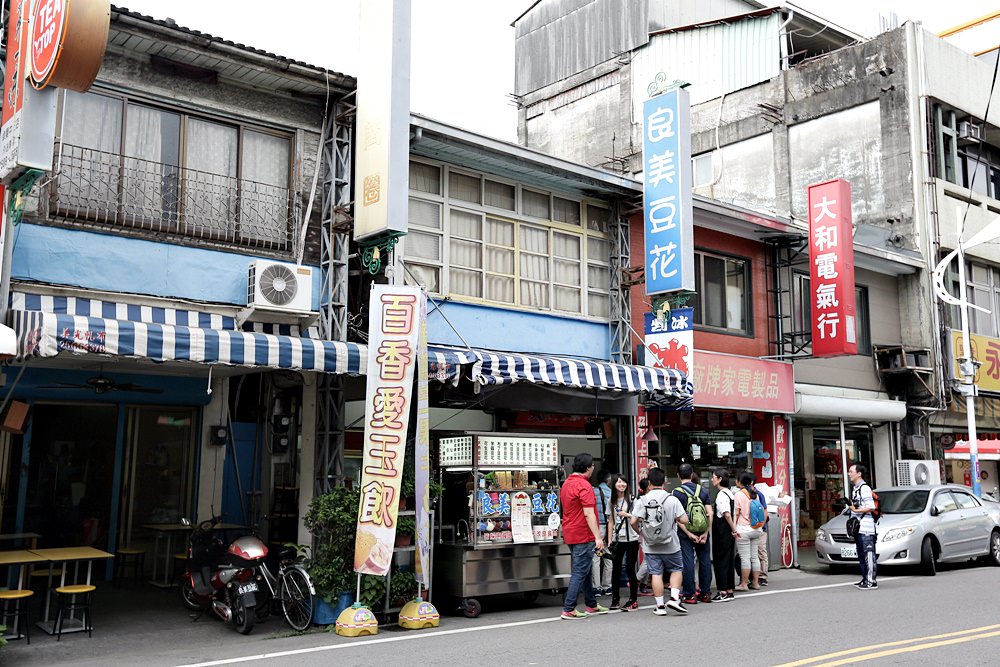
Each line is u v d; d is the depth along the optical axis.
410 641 8.46
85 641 8.46
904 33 19.83
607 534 11.05
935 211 19.52
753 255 16.58
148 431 11.70
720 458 16.41
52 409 10.97
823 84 20.83
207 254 10.04
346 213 10.84
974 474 17.17
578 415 14.04
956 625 9.02
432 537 9.88
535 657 7.60
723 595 11.20
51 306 8.87
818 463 18.88
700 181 22.80
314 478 10.30
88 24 6.90
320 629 9.12
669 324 13.23
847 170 20.34
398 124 10.23
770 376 15.73
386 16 10.40
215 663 7.45
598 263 14.22
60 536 10.92
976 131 21.38
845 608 10.32
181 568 11.59
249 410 12.22
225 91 10.44
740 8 25.44
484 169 12.80
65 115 9.34
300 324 10.50
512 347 12.80
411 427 9.88
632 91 23.73
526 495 10.63
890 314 19.28
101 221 9.34
